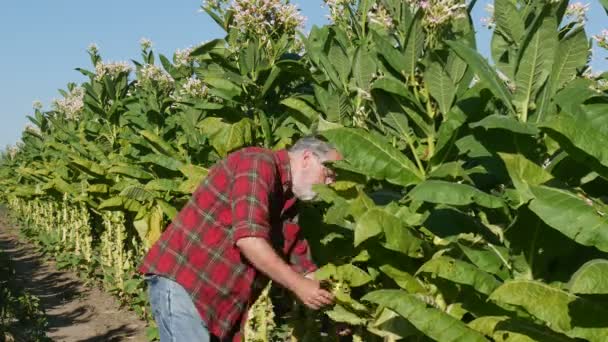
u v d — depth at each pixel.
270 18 6.29
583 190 3.35
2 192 24.77
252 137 6.15
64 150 12.32
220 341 3.82
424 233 3.92
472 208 4.02
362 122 4.74
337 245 4.45
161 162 7.24
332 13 5.18
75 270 11.07
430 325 3.14
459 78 3.97
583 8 3.97
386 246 3.53
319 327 5.07
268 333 5.29
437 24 3.97
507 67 3.88
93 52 10.53
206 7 6.41
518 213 3.17
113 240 9.37
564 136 2.77
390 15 4.56
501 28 3.82
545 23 3.36
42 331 7.24
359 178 4.07
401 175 3.80
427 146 4.25
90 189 8.88
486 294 3.20
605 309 2.78
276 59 6.28
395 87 3.97
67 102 13.95
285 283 3.54
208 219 3.67
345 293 4.05
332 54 4.93
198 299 3.67
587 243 2.71
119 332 7.57
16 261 13.91
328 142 3.88
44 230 15.74
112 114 10.21
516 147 3.39
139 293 7.69
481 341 3.09
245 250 3.49
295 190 3.79
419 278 3.87
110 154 9.88
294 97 5.51
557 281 3.29
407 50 4.02
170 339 3.74
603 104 3.02
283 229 3.89
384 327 3.76
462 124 3.74
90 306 8.84
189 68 8.16
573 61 3.42
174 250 3.70
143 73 8.82
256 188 3.53
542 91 3.46
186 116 7.45
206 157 7.06
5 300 8.12
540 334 2.97
